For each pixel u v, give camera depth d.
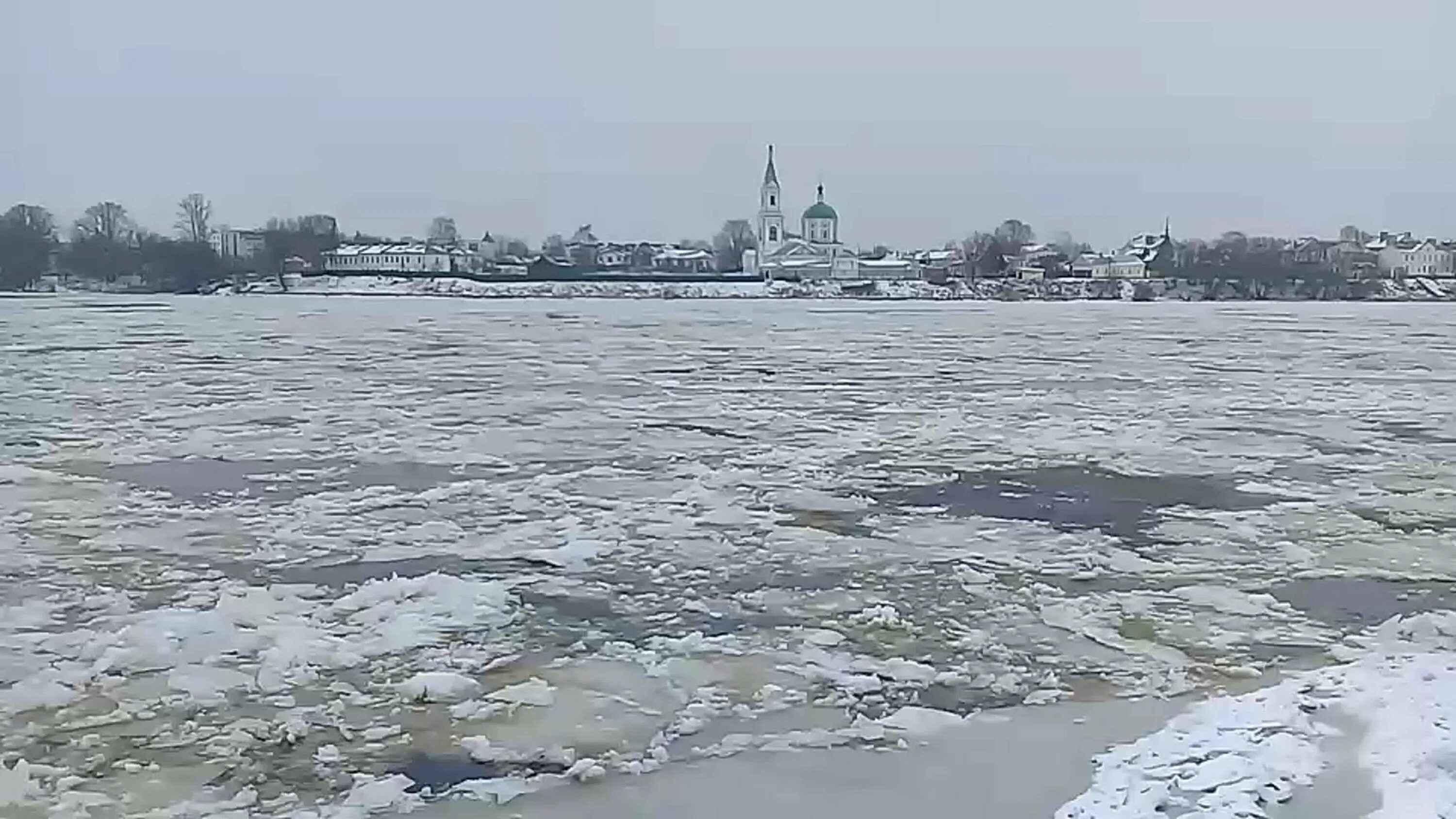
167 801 6.23
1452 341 44.34
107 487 14.41
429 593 9.75
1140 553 11.39
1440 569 10.86
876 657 8.45
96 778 6.48
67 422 19.92
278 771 6.58
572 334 46.81
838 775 6.52
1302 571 10.80
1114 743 6.92
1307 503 13.81
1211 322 59.91
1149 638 8.86
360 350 37.25
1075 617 9.34
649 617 9.32
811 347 40.12
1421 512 13.28
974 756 6.75
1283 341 44.53
